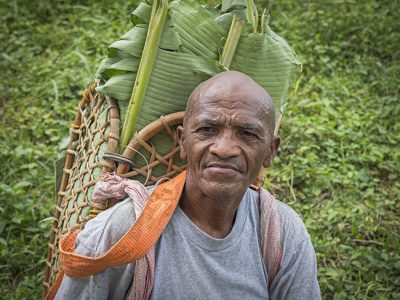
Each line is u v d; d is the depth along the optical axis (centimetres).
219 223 227
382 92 572
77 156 286
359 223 431
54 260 288
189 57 265
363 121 524
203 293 223
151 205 221
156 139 263
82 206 263
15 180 451
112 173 259
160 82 264
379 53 616
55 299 239
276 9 671
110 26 634
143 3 273
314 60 600
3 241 394
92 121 283
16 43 605
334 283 384
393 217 441
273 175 467
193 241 224
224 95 214
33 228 410
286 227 240
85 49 596
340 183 464
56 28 631
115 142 262
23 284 372
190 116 220
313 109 538
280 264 237
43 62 587
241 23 271
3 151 473
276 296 242
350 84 573
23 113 525
